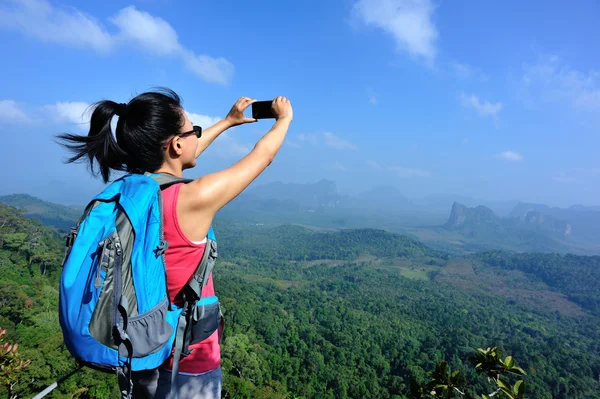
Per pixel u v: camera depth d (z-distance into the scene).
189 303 1.28
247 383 36.06
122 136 1.36
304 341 70.81
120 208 1.16
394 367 64.06
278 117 1.68
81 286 1.09
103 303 1.08
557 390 61.19
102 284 1.09
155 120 1.32
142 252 1.14
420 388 3.35
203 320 1.34
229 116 2.03
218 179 1.24
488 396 3.09
